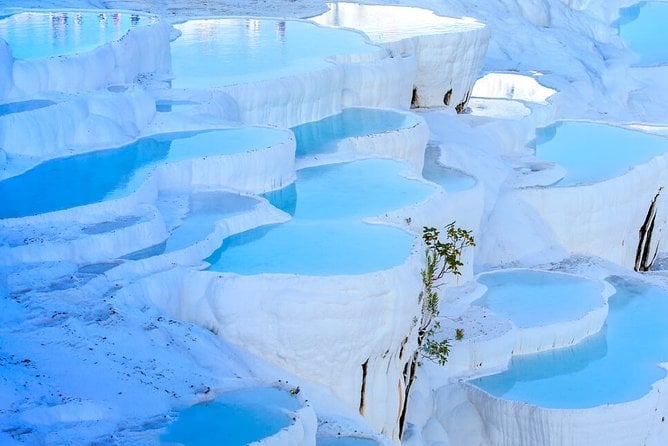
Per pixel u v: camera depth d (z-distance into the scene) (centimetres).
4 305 1454
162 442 1221
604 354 2058
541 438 1841
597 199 2581
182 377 1395
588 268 2453
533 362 2017
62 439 1180
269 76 2406
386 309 1602
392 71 2647
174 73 2444
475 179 2391
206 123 2166
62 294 1511
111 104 2084
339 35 2950
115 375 1344
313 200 1984
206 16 3186
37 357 1348
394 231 1809
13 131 1916
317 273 1614
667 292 2380
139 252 1681
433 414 1916
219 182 1966
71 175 1872
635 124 3169
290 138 2106
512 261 2481
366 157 2255
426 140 2472
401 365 1688
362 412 1642
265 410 1322
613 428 1838
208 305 1598
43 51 2244
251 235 1797
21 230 1653
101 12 2811
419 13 3428
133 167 1922
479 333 2017
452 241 2120
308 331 1571
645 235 2792
